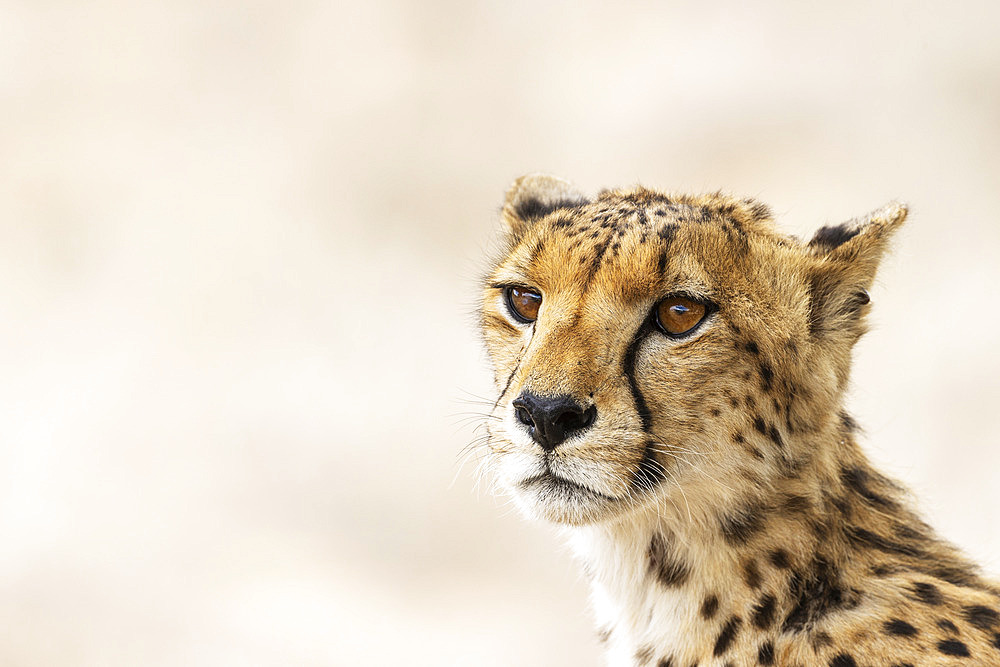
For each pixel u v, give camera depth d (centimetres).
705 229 600
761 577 596
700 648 606
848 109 2319
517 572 1558
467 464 1738
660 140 2384
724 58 2520
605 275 597
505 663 1356
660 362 595
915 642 562
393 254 2311
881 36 2464
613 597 648
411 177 2469
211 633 1365
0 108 2703
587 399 589
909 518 634
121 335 2133
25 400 1967
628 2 2738
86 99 2738
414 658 1343
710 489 598
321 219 2416
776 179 2202
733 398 592
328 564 1558
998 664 548
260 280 2238
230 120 2705
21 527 1623
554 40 2744
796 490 593
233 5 2934
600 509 598
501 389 654
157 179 2512
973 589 595
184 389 1966
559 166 2406
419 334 2092
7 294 2223
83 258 2327
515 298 646
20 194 2466
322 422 1872
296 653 1325
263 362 2030
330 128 2639
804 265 606
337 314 2164
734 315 590
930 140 2212
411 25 2844
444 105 2648
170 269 2288
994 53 2314
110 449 1825
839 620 580
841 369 614
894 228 618
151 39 2878
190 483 1734
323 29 2881
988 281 1848
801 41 2511
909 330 1772
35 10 2927
